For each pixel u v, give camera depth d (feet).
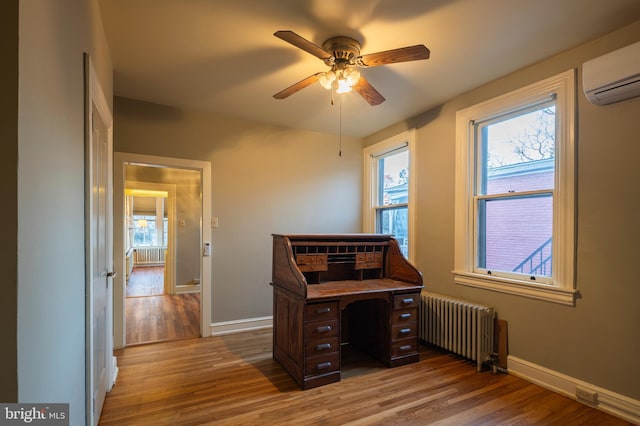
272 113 11.90
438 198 11.00
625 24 6.56
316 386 7.88
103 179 6.88
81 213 4.70
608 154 6.92
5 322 2.45
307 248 9.37
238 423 6.37
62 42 3.75
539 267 8.39
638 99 6.48
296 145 13.60
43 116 3.07
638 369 6.46
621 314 6.72
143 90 9.96
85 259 4.88
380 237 10.42
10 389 2.46
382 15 6.34
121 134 10.50
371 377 8.42
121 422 6.36
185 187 20.03
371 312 9.87
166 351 10.11
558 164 7.78
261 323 12.57
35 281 2.85
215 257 11.87
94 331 5.72
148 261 34.17
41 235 3.01
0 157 2.46
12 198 2.48
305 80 7.50
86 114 4.94
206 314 11.57
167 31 6.91
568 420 6.54
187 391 7.61
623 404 6.59
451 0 5.89
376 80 9.19
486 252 9.74
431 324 10.33
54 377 3.39
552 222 8.00
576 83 7.45
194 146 11.59
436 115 11.13
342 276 10.50
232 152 12.28
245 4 6.06
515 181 8.99
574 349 7.41
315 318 7.96
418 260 11.76
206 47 7.55
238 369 8.82
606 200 6.95
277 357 9.33
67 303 3.91
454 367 9.05
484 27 6.70
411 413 6.75
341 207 14.57
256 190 12.70
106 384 7.29
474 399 7.32
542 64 8.09
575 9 6.10
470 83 9.39
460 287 10.19
